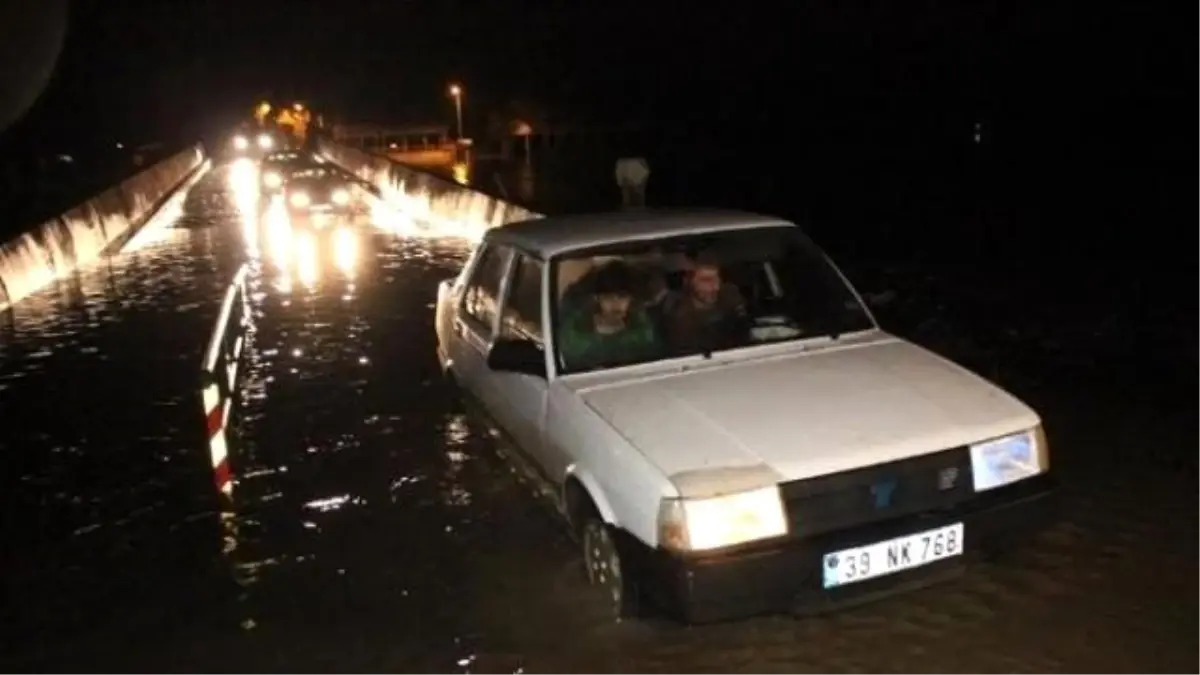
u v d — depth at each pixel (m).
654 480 3.91
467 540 5.45
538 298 5.18
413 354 9.85
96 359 10.43
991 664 3.89
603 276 5.11
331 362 9.70
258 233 21.52
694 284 5.01
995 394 4.39
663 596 3.88
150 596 5.07
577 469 4.48
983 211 15.47
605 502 4.26
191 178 40.72
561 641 4.29
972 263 11.05
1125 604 4.26
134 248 19.91
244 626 4.68
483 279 6.25
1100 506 5.19
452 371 6.69
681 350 4.88
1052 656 3.91
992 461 4.10
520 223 6.17
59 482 6.85
